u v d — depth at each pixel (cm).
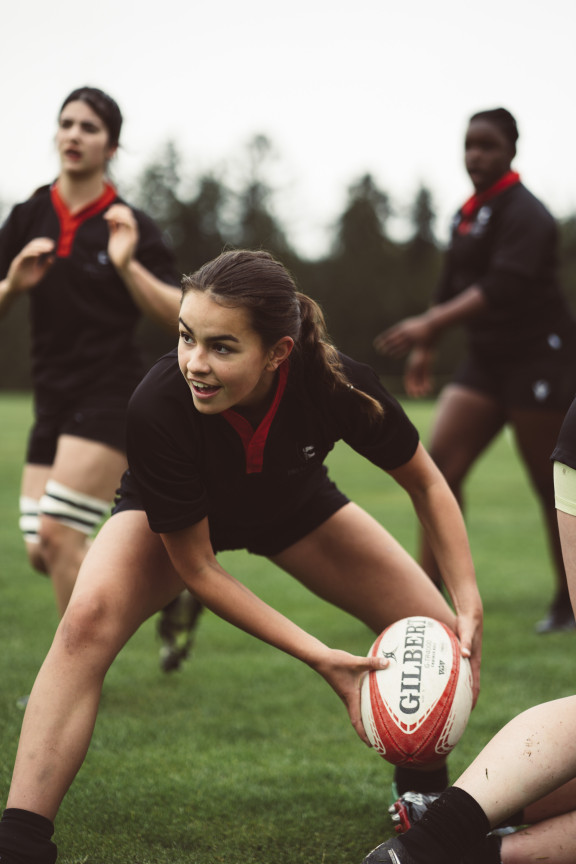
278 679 727
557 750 363
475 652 440
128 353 669
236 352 357
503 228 848
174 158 9969
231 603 406
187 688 700
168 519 393
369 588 464
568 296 7594
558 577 877
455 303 826
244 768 541
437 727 399
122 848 435
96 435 637
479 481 2180
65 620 394
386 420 420
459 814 358
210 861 424
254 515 438
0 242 683
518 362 863
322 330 396
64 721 382
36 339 673
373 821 473
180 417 386
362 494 1895
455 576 449
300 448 417
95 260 654
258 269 359
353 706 414
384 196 10831
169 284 670
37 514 673
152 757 556
